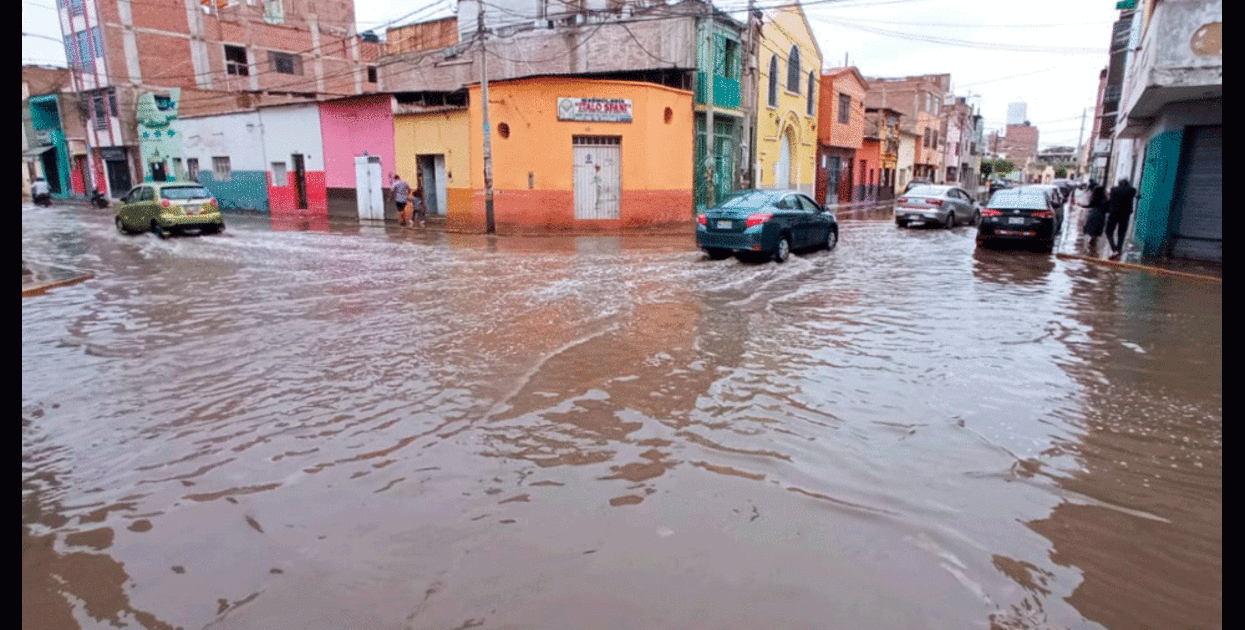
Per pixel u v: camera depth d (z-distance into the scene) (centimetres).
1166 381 570
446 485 385
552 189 2131
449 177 2350
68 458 426
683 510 356
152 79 3472
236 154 3077
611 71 2389
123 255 1462
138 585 297
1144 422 478
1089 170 5169
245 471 405
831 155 3628
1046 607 280
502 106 2133
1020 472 400
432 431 462
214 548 325
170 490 383
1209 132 1303
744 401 518
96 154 3669
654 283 1065
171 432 465
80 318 826
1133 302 919
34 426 477
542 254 1468
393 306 882
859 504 363
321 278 1123
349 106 2606
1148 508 359
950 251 1528
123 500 372
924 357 641
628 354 646
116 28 3334
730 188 2611
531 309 859
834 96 3409
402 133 2464
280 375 588
